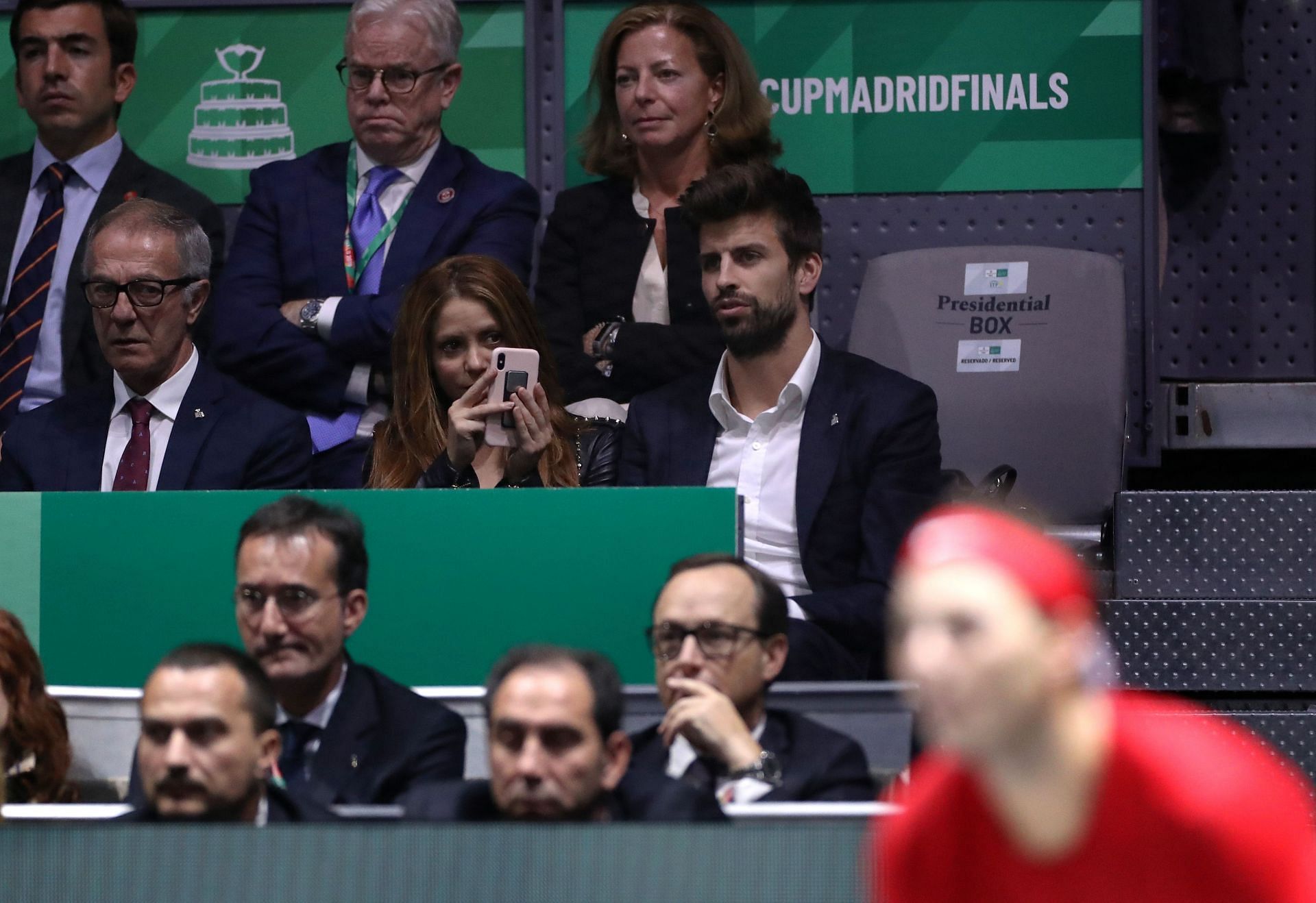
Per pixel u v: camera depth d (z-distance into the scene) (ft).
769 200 39.91
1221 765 18.54
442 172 51.34
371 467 41.52
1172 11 56.29
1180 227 62.39
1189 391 50.90
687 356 47.88
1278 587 44.55
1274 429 50.70
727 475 40.29
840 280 55.93
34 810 26.78
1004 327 51.44
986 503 46.50
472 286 40.75
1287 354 62.08
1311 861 18.52
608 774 26.68
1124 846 18.45
